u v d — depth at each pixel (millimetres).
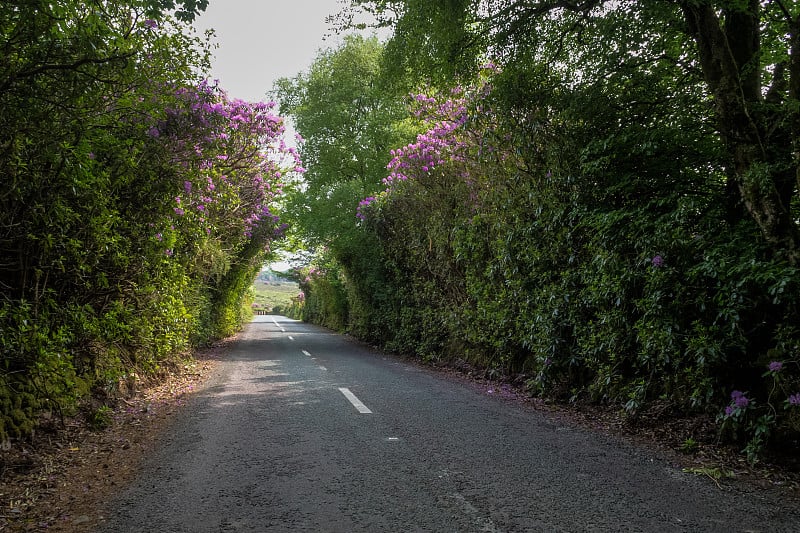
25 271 5500
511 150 9516
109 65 4305
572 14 7418
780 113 5949
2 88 3652
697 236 5816
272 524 3496
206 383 10062
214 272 15148
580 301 7812
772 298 5270
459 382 10352
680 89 7223
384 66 9266
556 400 8148
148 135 7332
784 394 5004
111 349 8031
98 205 6133
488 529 3416
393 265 17312
